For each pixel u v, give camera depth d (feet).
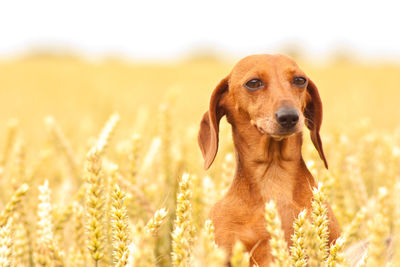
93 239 14.75
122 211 13.64
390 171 21.90
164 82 102.63
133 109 57.77
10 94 85.87
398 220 16.67
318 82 100.78
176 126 32.73
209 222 12.59
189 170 22.22
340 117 48.55
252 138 17.84
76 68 143.64
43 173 26.53
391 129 46.96
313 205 13.07
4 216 14.79
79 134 37.24
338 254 12.70
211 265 9.77
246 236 16.52
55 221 17.97
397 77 114.32
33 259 17.69
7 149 25.80
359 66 150.61
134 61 187.93
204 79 108.47
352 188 23.43
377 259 11.33
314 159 23.73
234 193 17.58
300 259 12.75
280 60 18.04
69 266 16.24
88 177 14.90
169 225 20.34
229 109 18.89
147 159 23.18
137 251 10.46
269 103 17.10
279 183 17.56
